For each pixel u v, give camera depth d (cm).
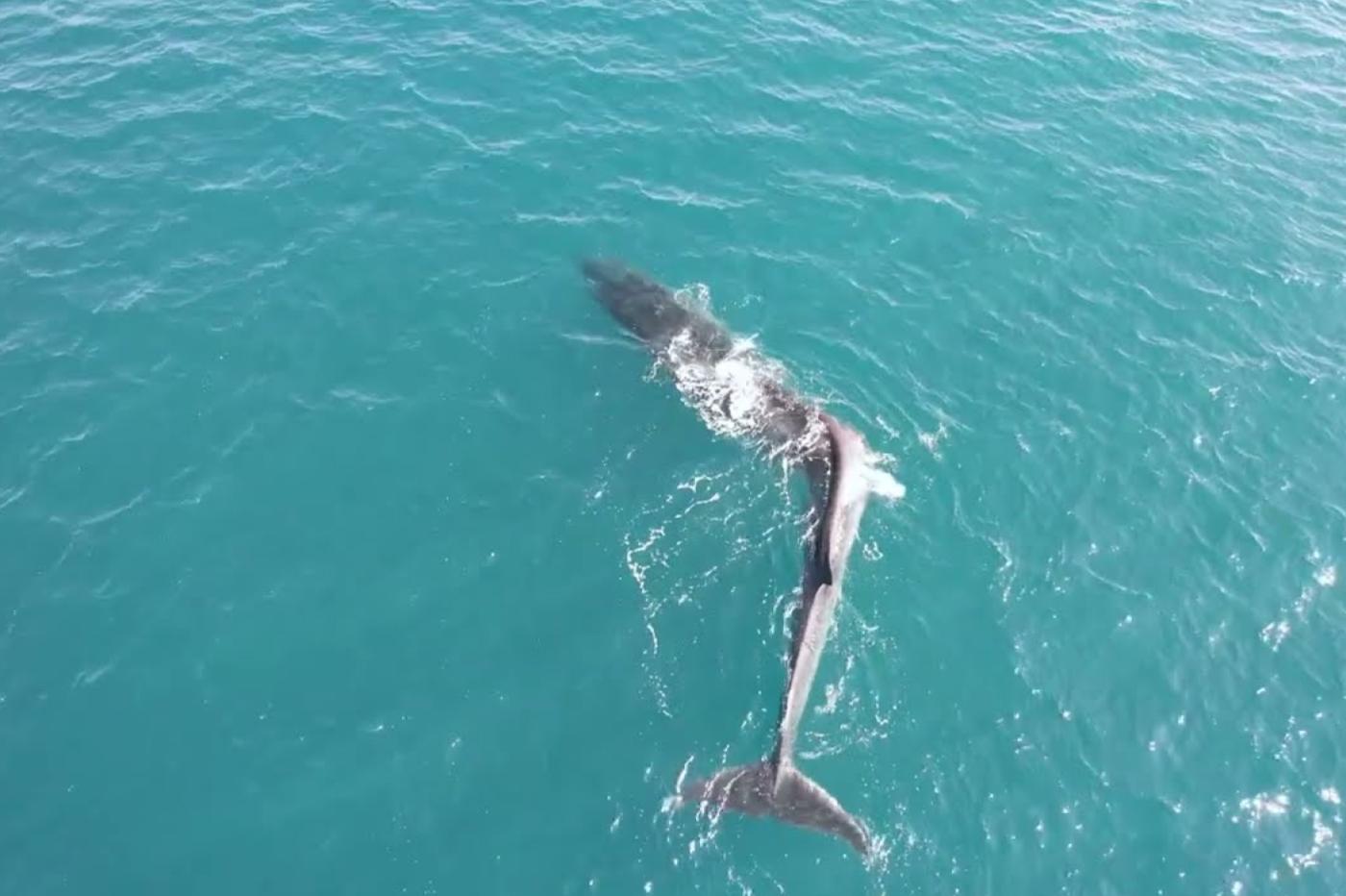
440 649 2186
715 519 2414
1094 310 2964
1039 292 3008
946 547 2377
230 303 2889
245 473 2497
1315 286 3041
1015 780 2003
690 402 2678
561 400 2675
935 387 2736
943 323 2908
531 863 1883
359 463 2523
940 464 2542
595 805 1958
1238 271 3089
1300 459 2598
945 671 2159
